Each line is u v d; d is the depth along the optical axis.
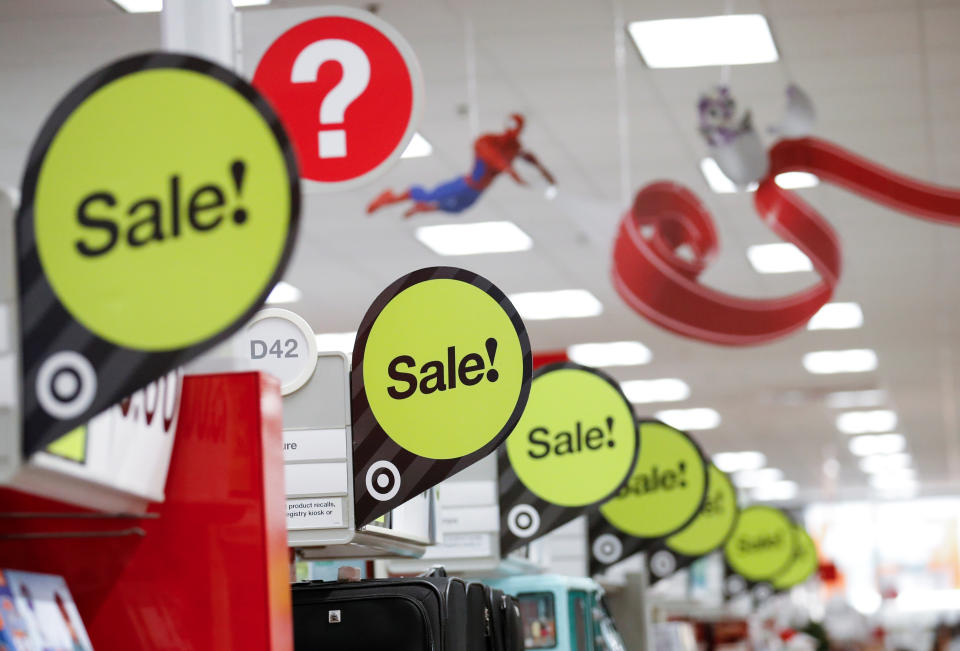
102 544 2.59
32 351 1.96
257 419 2.62
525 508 5.43
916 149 9.71
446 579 3.95
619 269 6.86
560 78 8.29
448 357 3.90
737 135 6.75
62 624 2.33
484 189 7.41
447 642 3.79
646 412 21.05
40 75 7.67
